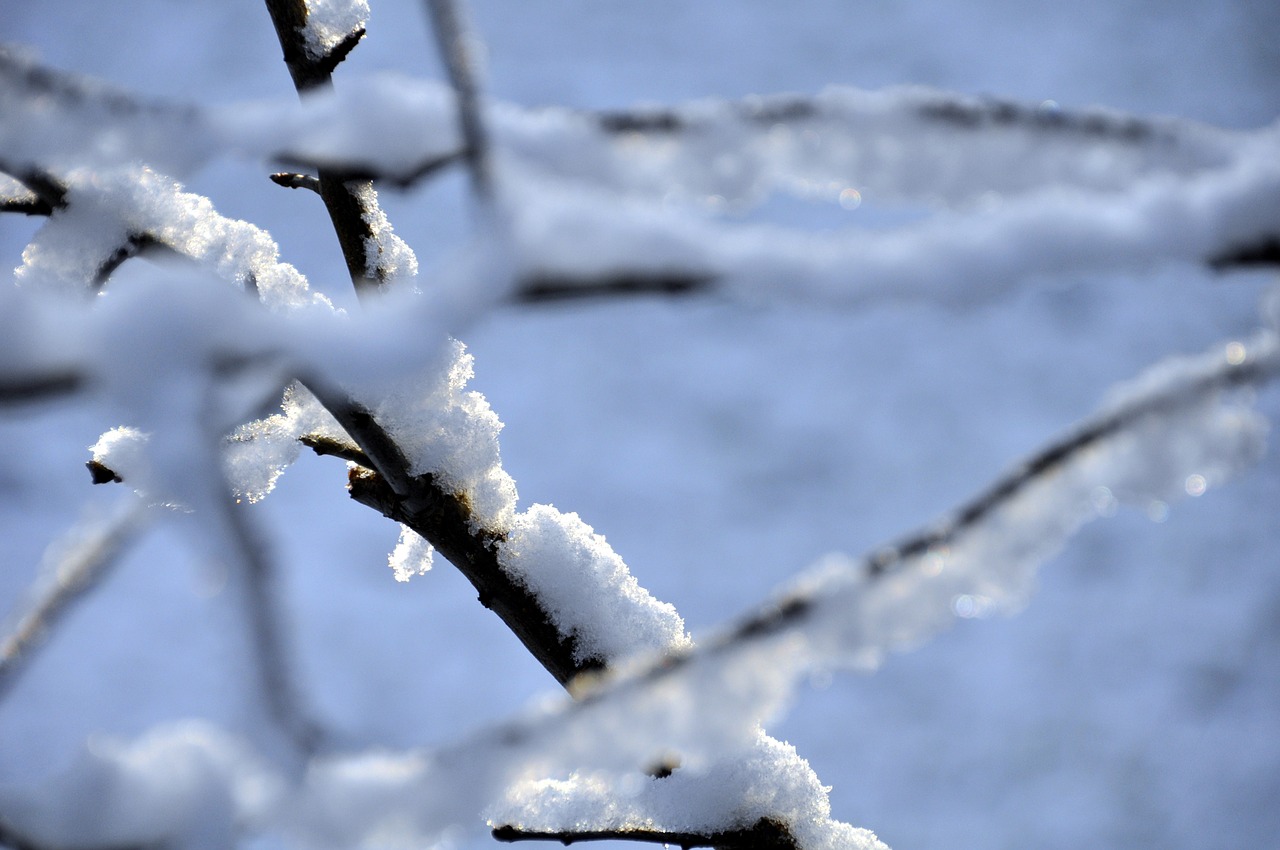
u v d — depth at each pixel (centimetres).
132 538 125
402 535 213
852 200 85
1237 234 74
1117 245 74
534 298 69
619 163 79
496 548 192
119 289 69
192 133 81
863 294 72
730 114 82
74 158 81
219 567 72
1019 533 91
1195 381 90
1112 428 90
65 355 66
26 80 80
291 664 76
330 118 78
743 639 91
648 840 169
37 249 154
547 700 96
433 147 77
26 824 81
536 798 170
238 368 70
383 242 197
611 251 69
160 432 68
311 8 181
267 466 193
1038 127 83
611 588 194
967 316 74
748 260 71
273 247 181
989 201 84
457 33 77
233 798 83
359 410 178
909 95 84
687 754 96
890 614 92
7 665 121
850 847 175
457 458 189
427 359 70
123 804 82
